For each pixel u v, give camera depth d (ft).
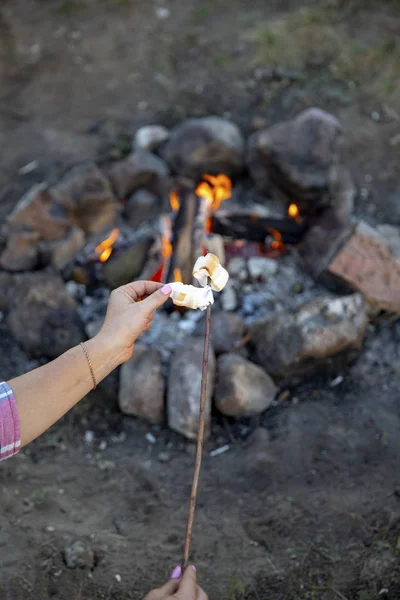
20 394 4.02
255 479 6.59
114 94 10.48
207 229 8.24
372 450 6.68
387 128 9.57
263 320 7.44
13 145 9.83
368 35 10.89
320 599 5.60
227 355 7.22
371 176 9.04
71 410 7.21
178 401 6.93
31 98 10.53
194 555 5.98
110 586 5.70
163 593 4.56
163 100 10.28
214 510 6.37
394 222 8.54
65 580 5.68
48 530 6.05
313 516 6.19
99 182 8.43
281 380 7.29
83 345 4.23
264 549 6.01
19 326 7.65
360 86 10.12
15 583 5.58
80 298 8.09
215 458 6.85
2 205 9.04
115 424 7.18
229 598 5.65
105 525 6.23
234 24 11.39
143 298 4.69
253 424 7.08
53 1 12.21
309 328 7.17
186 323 7.69
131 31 11.51
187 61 10.89
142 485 6.61
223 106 10.07
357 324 7.28
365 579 5.66
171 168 9.01
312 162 8.21
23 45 11.40
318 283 8.00
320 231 8.09
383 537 5.93
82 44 11.35
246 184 9.06
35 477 6.59
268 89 10.21
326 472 6.56
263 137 8.39
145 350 7.27
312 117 8.43
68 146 9.73
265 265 8.14
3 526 6.02
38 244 8.26
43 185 8.46
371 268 7.64
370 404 7.08
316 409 7.12
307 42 10.74
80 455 6.91
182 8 11.88
